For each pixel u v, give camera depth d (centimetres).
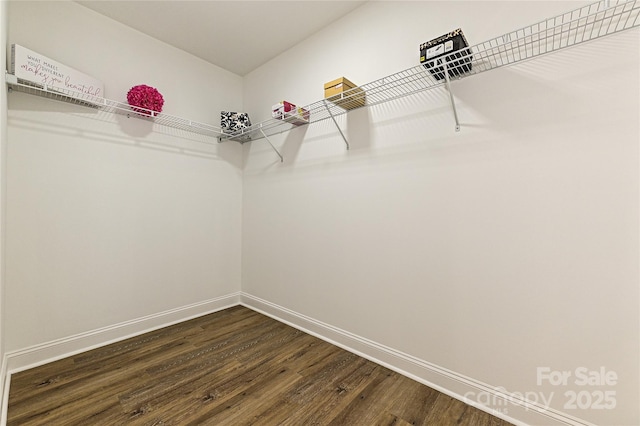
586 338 123
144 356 196
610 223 118
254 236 291
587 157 122
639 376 112
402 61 181
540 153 133
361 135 202
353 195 207
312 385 167
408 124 178
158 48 243
